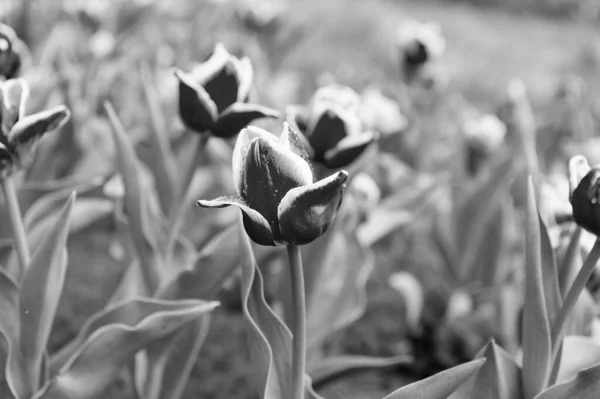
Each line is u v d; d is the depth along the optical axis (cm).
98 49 139
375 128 122
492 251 121
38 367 87
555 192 92
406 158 160
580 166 79
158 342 92
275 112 89
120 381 110
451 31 443
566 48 439
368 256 108
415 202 120
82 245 143
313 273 100
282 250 99
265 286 122
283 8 194
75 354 84
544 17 579
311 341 104
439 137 172
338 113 92
